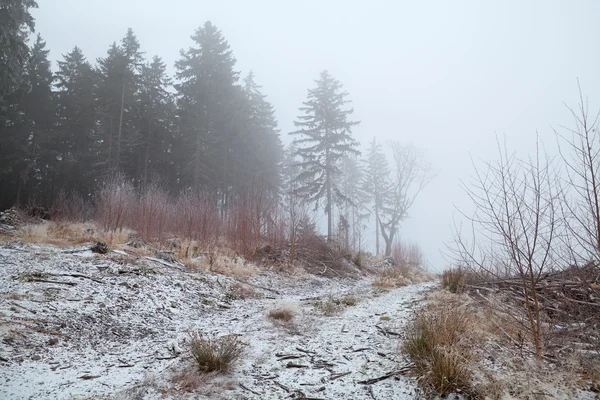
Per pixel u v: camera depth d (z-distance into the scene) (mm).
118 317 6621
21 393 3598
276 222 16984
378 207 38500
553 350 4242
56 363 4535
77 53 33781
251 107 33750
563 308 4480
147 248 12242
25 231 12086
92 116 28922
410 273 16141
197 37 30344
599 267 3818
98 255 10094
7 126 26062
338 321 6902
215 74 29531
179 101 28859
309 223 18812
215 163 29250
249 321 7113
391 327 6195
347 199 28203
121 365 4629
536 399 3199
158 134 29953
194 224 15359
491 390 3393
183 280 9703
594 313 4062
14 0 17891
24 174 25422
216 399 3555
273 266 14617
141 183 26328
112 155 28109
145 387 3826
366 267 20406
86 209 18672
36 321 5602
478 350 4379
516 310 4957
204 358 4363
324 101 28422
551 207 3865
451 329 4645
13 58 18344
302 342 5531
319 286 13562
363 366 4434
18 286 6914
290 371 4340
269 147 37125
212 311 8156
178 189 29609
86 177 28234
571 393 3305
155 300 7879
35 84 28672
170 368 4418
